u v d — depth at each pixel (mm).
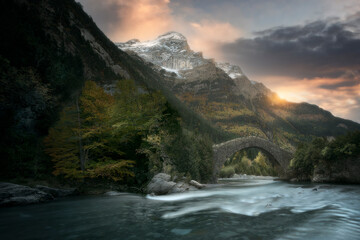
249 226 8992
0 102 22062
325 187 26984
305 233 7805
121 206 14812
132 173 24984
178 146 33594
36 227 9438
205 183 41562
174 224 9672
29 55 33844
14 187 15398
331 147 37656
